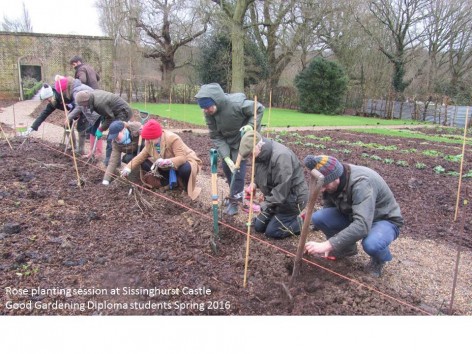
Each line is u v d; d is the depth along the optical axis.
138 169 5.70
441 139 15.01
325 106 26.03
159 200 5.20
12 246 3.60
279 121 19.20
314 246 3.31
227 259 3.74
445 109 23.53
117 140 5.49
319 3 23.55
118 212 4.67
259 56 27.36
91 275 3.24
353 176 3.40
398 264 4.07
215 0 24.56
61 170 6.24
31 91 25.14
